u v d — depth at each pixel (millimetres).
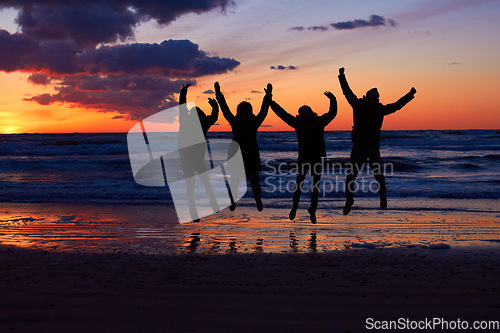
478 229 7758
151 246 6586
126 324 3270
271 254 6016
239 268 5199
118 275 4852
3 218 9102
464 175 18781
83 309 3629
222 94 6516
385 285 4402
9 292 4137
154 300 3895
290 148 36500
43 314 3494
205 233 7555
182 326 3230
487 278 4676
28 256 5895
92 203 11203
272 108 6574
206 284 4457
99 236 7332
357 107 6258
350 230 7723
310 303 3814
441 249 6270
